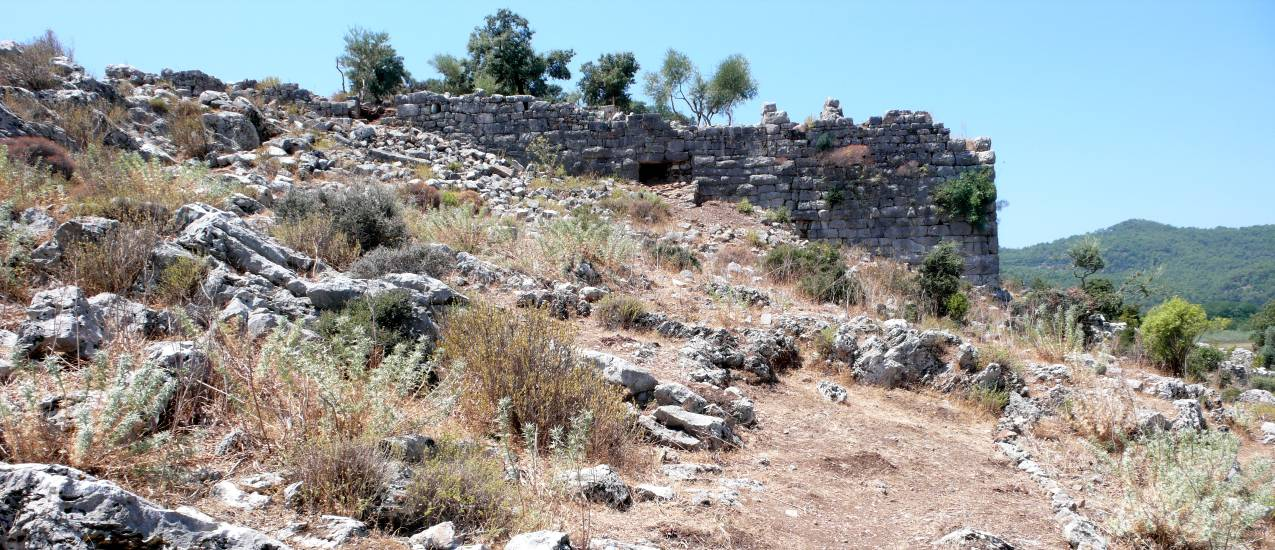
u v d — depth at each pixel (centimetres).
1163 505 748
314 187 1672
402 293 904
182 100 2278
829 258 1914
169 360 625
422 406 713
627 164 2886
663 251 1719
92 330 690
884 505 744
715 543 585
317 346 672
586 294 1255
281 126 2417
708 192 2880
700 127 2911
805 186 2858
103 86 2089
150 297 851
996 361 1162
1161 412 1086
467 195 1978
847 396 1085
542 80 4022
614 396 801
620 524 584
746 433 890
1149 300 2538
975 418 1077
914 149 2850
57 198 1141
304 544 455
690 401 877
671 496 657
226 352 668
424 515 508
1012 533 712
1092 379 1183
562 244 1421
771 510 677
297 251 1157
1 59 1997
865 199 2836
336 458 523
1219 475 799
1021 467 910
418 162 2380
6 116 1467
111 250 870
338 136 2478
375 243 1309
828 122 2878
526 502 575
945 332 1204
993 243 2819
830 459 839
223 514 476
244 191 1505
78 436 486
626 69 4153
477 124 2894
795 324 1284
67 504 400
